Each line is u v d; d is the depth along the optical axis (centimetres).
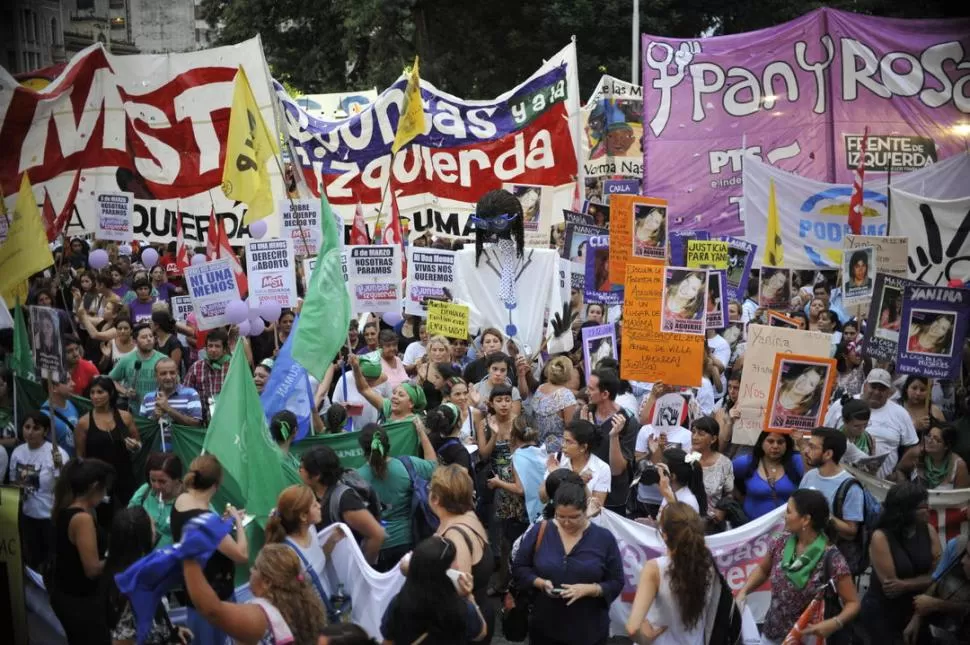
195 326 1301
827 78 1934
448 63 3750
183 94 1608
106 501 879
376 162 1708
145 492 728
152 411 1018
